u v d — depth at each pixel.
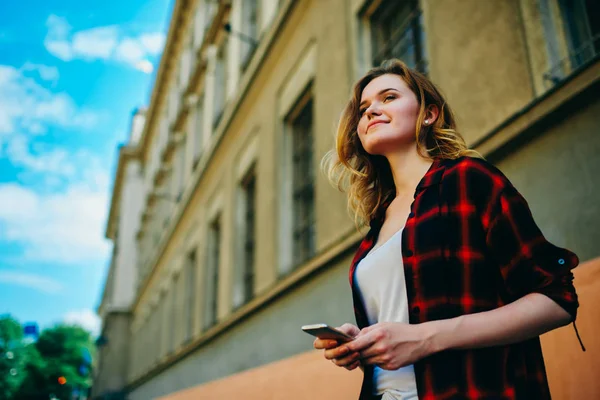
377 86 1.78
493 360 1.27
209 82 14.97
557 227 3.10
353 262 1.72
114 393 25.58
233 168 11.08
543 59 3.54
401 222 1.60
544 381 1.28
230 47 12.76
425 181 1.50
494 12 4.05
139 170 31.16
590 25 3.40
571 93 2.97
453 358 1.28
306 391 5.00
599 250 2.82
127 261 29.00
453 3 4.61
